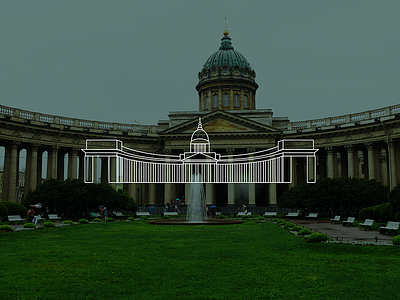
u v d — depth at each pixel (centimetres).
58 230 3206
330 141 6900
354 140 6588
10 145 6172
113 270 1616
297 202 5622
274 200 7112
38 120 6550
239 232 3120
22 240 2586
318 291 1334
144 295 1277
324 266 1705
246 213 6431
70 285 1384
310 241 2308
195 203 7238
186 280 1464
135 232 3127
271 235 2859
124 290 1329
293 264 1745
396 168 5975
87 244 2400
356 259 1847
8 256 1936
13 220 4162
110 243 2444
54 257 1917
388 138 6019
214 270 1628
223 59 9250
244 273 1578
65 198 5259
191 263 1769
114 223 4203
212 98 9094
